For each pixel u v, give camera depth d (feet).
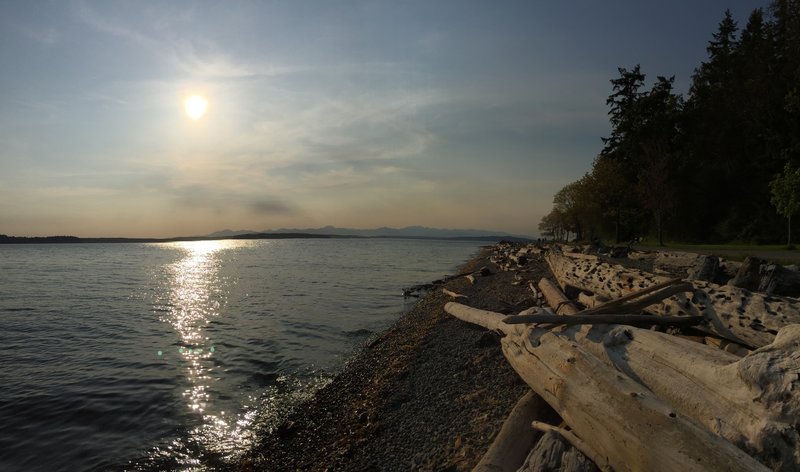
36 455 18.90
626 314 17.12
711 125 138.82
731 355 11.65
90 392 26.32
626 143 150.10
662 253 47.09
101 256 265.54
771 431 9.00
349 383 25.63
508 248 133.18
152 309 58.65
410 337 33.76
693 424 9.18
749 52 145.28
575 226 196.65
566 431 12.00
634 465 9.63
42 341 40.50
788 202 77.00
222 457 18.38
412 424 18.07
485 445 14.30
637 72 156.56
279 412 22.63
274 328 43.73
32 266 162.91
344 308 55.42
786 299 15.56
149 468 17.70
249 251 308.19
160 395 25.71
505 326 22.22
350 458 16.40
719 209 128.36
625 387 11.14
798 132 106.93
